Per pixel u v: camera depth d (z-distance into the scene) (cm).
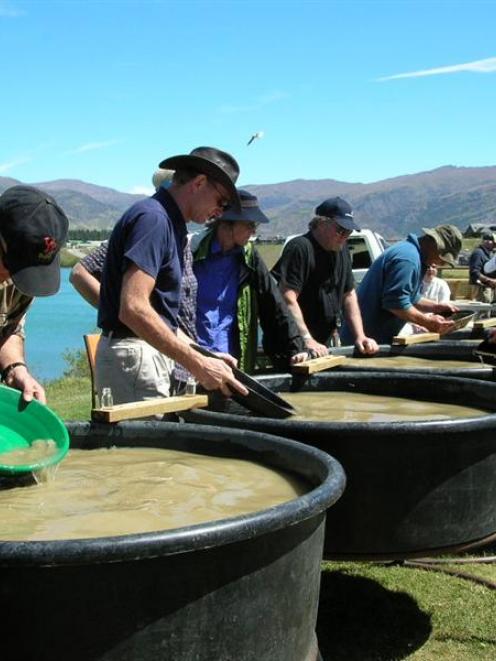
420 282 639
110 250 366
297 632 221
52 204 269
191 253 453
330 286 566
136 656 187
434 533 307
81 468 289
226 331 479
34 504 245
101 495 256
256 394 341
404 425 295
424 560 466
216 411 367
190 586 190
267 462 292
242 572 197
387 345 593
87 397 1004
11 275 263
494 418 306
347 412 389
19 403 296
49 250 262
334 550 308
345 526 305
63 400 980
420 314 607
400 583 433
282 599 211
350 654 353
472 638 368
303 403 411
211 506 244
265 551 202
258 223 474
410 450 299
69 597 181
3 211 262
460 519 310
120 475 279
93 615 182
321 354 501
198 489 262
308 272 554
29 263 262
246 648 203
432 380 420
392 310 614
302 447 275
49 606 181
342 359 480
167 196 362
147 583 185
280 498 252
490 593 420
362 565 458
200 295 473
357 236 1208
